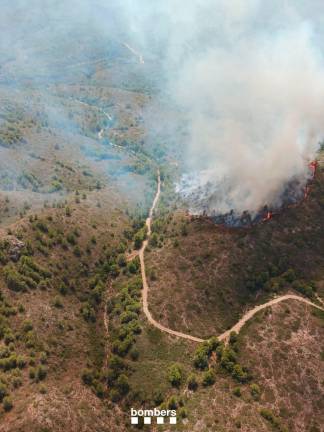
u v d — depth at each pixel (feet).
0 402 631.56
